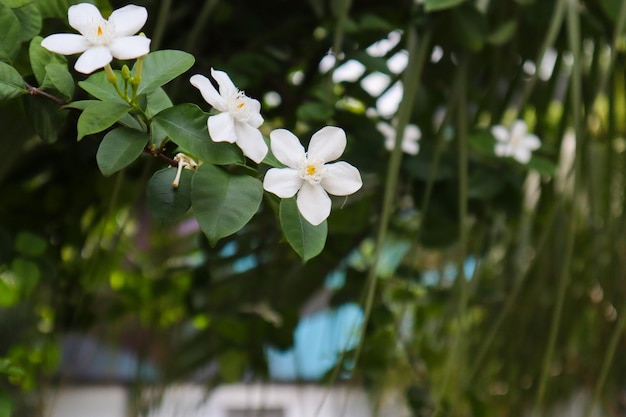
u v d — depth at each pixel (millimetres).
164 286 1010
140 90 527
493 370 993
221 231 508
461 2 781
